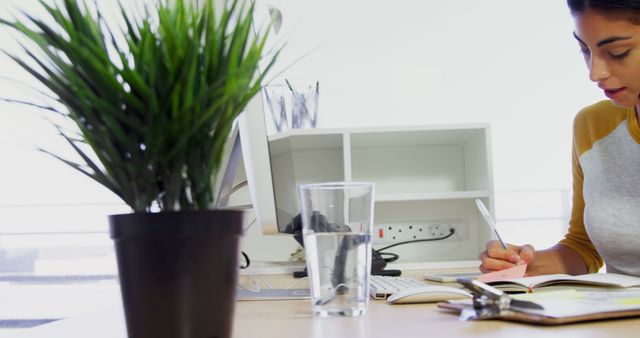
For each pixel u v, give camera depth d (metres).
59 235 2.82
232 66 0.51
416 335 0.67
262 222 1.25
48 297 2.83
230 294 0.51
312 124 2.24
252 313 0.89
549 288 1.02
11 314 2.81
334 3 2.84
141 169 0.49
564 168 2.88
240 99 0.52
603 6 1.22
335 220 0.84
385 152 2.40
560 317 0.69
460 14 2.88
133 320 0.49
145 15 0.53
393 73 2.87
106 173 0.52
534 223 2.91
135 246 0.48
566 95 2.87
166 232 0.48
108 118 0.47
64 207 2.81
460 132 2.16
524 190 2.89
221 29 0.52
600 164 1.65
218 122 0.51
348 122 2.87
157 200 0.50
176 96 0.47
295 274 1.64
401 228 2.29
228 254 0.51
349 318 0.82
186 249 0.48
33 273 2.83
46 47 0.49
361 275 0.84
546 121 2.88
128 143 0.48
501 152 2.88
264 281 1.50
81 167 0.52
